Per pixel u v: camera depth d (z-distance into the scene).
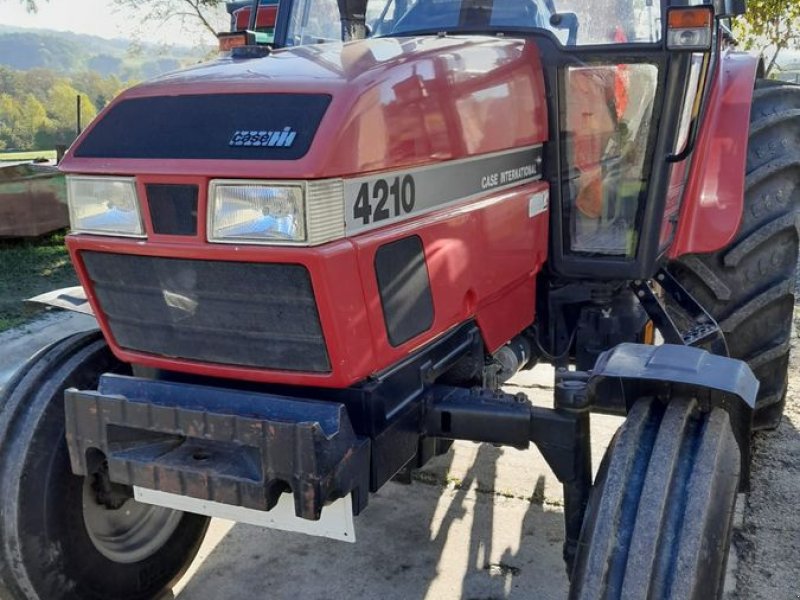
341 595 2.69
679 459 1.84
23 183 8.14
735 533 2.92
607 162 2.61
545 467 3.45
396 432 2.08
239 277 1.83
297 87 1.81
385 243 1.89
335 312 1.78
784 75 10.72
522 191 2.47
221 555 2.95
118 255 1.98
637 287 2.83
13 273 7.36
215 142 1.79
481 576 2.77
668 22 2.28
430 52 2.09
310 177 1.67
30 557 2.24
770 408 3.45
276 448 1.84
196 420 1.94
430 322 2.11
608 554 1.71
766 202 3.19
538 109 2.52
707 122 3.01
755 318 3.25
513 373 2.76
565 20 2.61
